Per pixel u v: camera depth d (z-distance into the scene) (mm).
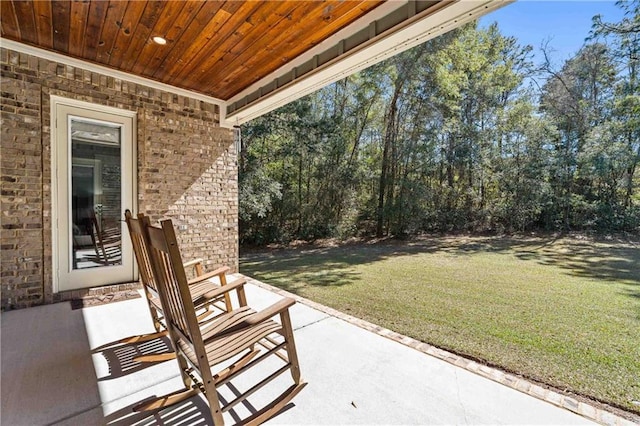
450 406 1699
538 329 3326
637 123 8648
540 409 1686
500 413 1646
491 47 11625
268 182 9805
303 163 11320
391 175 11727
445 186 11812
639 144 8766
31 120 3250
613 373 2379
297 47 3176
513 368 2461
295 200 11305
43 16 2645
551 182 10586
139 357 2172
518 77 11391
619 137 9109
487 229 11422
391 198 11719
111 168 3859
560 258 7562
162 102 4223
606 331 3268
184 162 4449
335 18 2670
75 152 3594
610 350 2797
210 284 2812
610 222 9500
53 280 3418
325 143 10859
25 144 3219
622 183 9312
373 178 11805
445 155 11688
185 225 4469
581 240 9578
